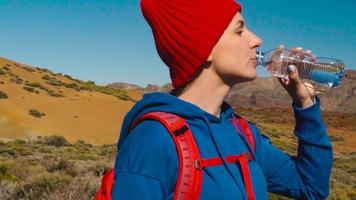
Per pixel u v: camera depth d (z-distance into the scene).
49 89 90.56
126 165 1.85
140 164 1.82
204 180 1.86
